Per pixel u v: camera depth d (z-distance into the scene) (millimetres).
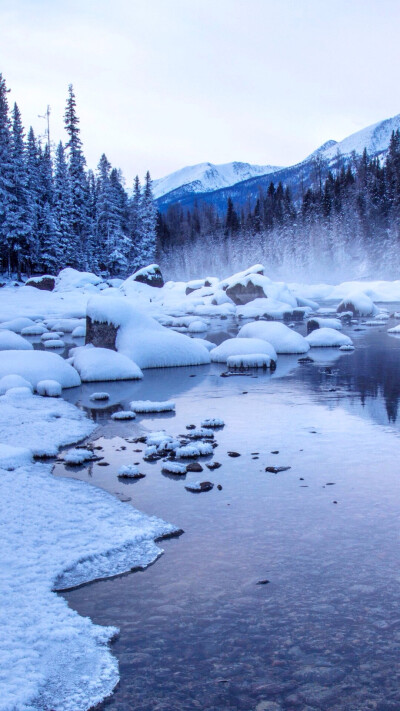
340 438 9773
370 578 5027
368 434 10008
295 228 103375
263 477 7785
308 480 7621
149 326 20109
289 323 36094
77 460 8562
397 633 4250
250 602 4695
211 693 3678
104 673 3865
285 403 12906
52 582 4988
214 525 6215
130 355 19031
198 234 139250
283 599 4727
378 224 90062
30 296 52219
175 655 4059
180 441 9539
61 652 4062
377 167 101500
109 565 5355
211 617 4500
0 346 21625
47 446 9320
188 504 6840
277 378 16578
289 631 4297
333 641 4168
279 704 3576
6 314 41406
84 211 74938
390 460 8461
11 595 4754
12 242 62562
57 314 45125
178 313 45781
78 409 12523
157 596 4820
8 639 4160
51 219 65938
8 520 6281
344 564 5293
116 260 76938
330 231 97875
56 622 4383
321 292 66312
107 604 4711
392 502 6793
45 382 14570
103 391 14922
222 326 34688
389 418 11234
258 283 47125
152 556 5523
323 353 22438
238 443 9547
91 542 5754
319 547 5645
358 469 8055
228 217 126562
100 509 6609
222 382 16062
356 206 96938
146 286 59469
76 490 7293
